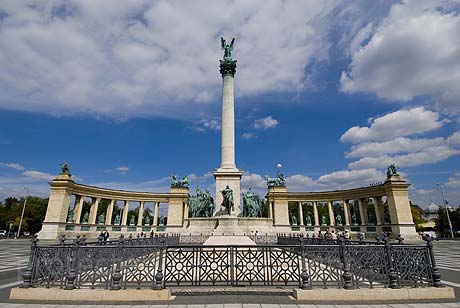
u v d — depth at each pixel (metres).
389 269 10.31
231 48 50.53
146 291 9.60
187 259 11.12
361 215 64.25
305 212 108.25
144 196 73.81
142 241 21.91
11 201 117.12
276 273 11.08
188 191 75.25
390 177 57.47
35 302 9.32
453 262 21.23
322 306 8.77
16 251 30.66
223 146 43.81
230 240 23.09
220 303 8.98
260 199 46.62
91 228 61.19
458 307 8.70
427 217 159.25
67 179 56.22
